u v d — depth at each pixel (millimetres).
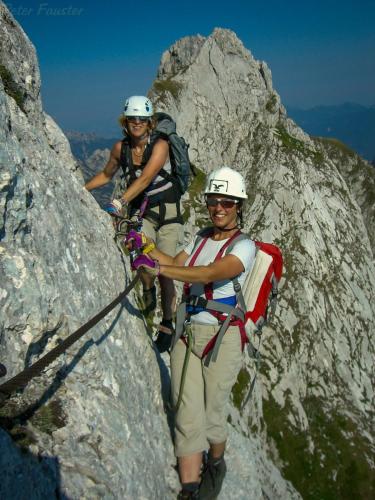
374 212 57188
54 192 4691
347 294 38000
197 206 30547
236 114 40312
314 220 39219
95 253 5215
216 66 39719
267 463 18328
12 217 3598
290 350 32625
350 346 36094
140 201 6043
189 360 4844
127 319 5480
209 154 36906
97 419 3811
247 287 4746
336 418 31766
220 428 4898
